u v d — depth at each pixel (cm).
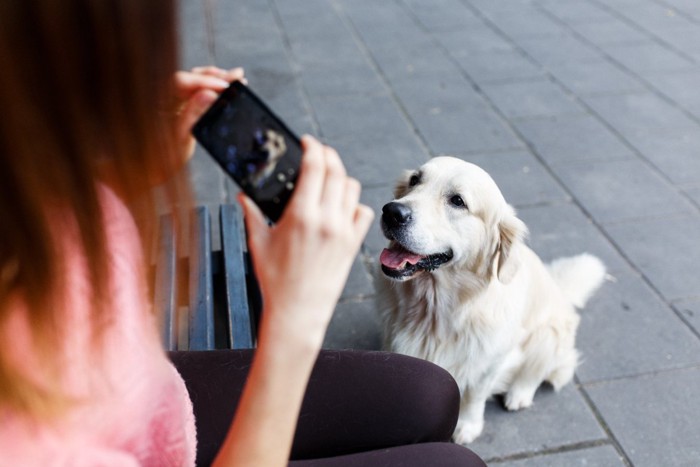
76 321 74
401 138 455
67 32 58
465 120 483
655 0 742
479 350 241
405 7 709
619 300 322
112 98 63
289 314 77
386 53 589
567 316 271
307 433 151
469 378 248
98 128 65
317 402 154
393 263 230
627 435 254
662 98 525
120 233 83
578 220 380
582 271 298
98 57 60
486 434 258
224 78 120
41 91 60
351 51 589
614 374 282
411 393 154
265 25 637
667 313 314
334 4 707
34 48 58
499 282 239
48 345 71
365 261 340
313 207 74
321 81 530
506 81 546
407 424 152
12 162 60
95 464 79
